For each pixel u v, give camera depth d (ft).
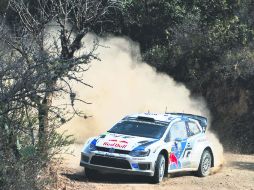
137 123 128.06
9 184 79.82
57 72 72.59
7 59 74.33
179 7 256.11
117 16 250.98
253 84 250.16
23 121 80.89
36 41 96.22
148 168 116.06
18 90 69.31
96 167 116.78
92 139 122.31
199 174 133.90
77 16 114.73
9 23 122.52
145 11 256.73
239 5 256.93
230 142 238.68
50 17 113.09
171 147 123.44
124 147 116.88
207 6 256.52
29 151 80.84
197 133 136.15
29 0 137.59
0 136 77.51
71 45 111.96
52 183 99.14
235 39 258.37
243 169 154.30
